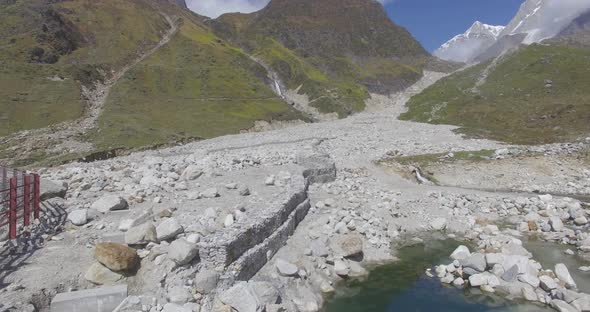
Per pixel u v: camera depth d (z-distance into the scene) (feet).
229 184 73.15
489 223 78.59
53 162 154.92
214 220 55.57
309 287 49.93
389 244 66.03
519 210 87.15
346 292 50.55
